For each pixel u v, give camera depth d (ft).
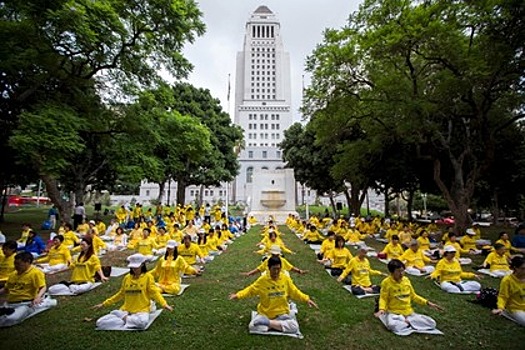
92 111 50.42
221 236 45.29
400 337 15.33
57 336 15.08
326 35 50.75
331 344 14.53
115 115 53.98
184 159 94.73
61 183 86.48
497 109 50.49
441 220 107.86
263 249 36.24
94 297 21.22
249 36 305.32
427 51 43.32
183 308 19.08
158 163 57.82
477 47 40.09
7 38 36.99
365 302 20.58
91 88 51.96
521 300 17.60
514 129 61.31
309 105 56.80
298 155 96.99
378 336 15.39
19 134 36.37
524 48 36.32
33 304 17.61
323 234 61.77
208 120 102.78
